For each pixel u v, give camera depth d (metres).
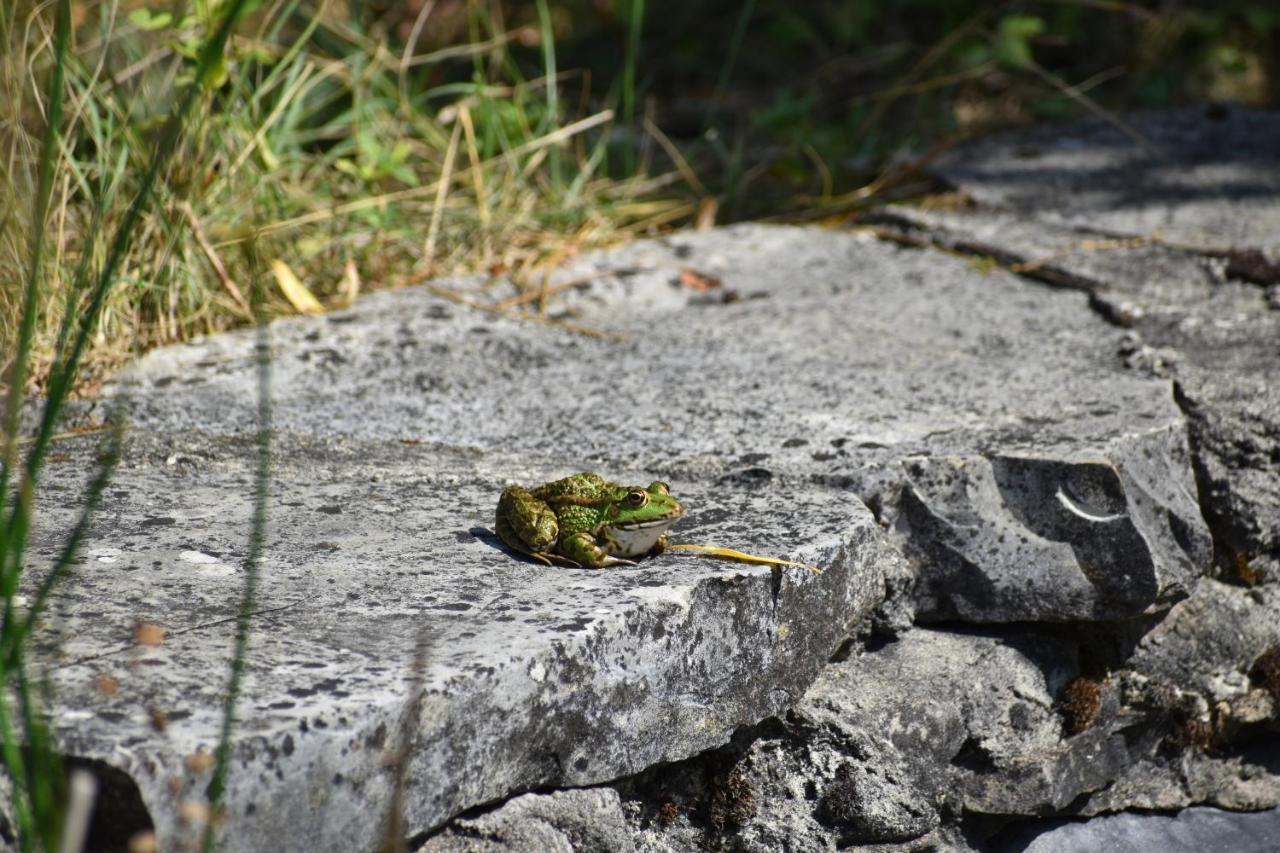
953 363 7.68
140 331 8.12
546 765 4.56
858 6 16.03
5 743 3.59
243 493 5.86
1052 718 6.13
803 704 5.63
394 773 4.05
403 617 4.59
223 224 8.93
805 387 7.33
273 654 4.26
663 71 16.05
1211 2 15.96
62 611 4.49
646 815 5.32
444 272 9.80
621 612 4.69
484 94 11.65
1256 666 6.50
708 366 7.76
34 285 3.89
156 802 3.64
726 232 10.59
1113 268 9.25
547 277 9.15
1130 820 6.39
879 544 5.77
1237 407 6.84
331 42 12.75
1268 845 6.38
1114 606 5.98
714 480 6.21
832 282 9.48
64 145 7.75
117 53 9.59
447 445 6.67
